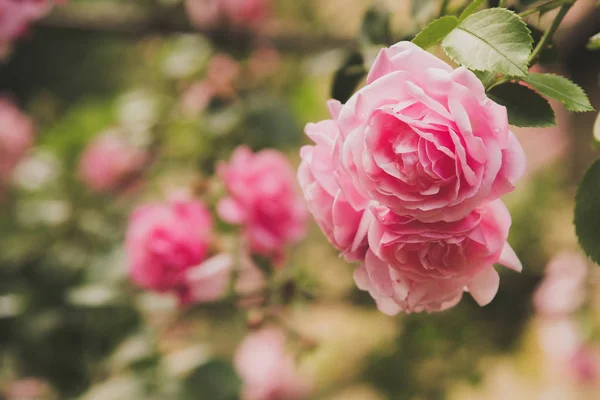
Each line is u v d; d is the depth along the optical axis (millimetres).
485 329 1498
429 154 547
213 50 1437
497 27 561
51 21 1418
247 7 1408
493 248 572
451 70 555
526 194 1567
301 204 1022
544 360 1629
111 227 1404
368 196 561
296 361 1000
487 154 545
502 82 577
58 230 1414
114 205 1457
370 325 1624
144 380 1132
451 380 1480
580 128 1495
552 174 1570
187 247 942
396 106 552
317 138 583
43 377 1248
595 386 1459
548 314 1403
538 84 572
